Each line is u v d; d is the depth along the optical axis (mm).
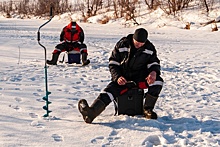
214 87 7477
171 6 27172
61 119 5066
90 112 4812
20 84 7344
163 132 4570
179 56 11883
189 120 5094
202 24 22984
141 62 5086
